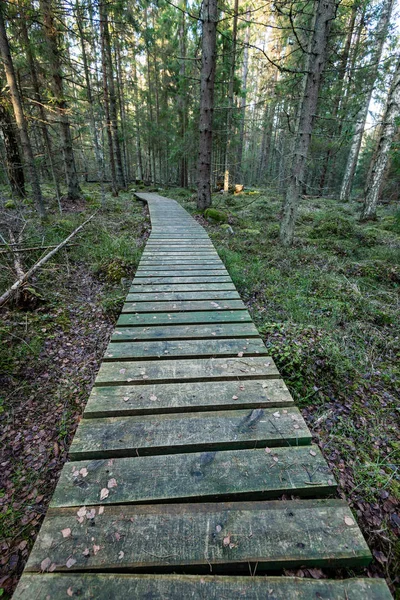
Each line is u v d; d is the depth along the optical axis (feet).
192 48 66.49
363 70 37.42
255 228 30.40
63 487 5.24
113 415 6.93
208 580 4.06
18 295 14.05
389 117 29.55
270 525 4.71
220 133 55.72
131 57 62.13
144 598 3.84
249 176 87.15
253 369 8.45
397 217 27.63
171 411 7.04
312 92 20.65
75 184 39.75
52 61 30.71
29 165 24.30
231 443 6.16
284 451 6.05
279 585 4.03
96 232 25.96
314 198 53.88
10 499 6.68
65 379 10.48
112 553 4.30
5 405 9.23
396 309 14.71
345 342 11.85
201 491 5.20
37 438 8.21
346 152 70.23
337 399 9.11
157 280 15.33
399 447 7.47
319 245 24.58
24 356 11.19
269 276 18.33
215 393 7.52
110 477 5.44
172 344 9.66
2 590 4.91
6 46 21.06
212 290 14.12
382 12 34.99
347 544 4.50
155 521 4.72
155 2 42.80
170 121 73.05
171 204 43.60
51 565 4.14
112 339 9.91
